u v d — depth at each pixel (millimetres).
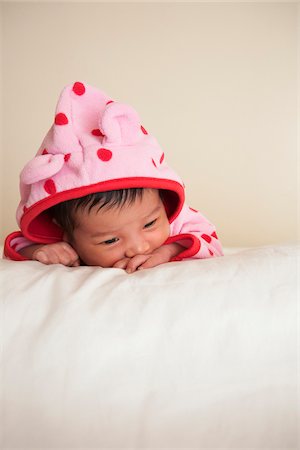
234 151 2391
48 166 794
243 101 2379
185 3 2346
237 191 2402
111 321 523
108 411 489
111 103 840
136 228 845
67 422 487
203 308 532
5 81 2295
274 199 2414
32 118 2303
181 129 2369
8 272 605
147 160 832
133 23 2338
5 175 2297
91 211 837
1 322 530
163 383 498
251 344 513
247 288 550
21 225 910
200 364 504
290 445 496
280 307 531
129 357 506
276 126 2393
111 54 2334
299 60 2375
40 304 549
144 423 486
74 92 881
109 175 792
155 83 2352
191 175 2385
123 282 576
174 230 1044
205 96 2369
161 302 539
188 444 486
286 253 617
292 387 503
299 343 517
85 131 863
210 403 495
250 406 497
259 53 2371
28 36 2303
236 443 490
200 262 630
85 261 903
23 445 487
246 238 2416
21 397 493
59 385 494
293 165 2406
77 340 512
